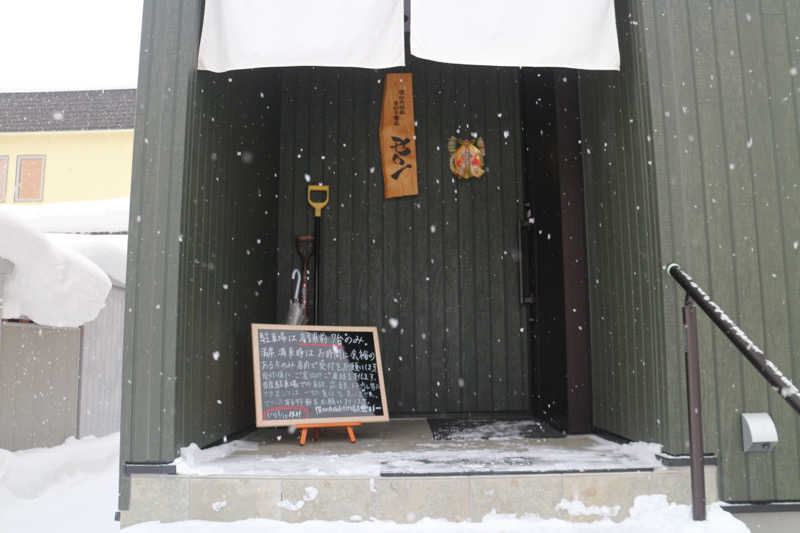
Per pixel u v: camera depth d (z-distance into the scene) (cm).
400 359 566
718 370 318
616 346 402
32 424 541
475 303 574
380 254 577
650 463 319
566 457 342
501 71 602
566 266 464
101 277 467
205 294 368
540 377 528
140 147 329
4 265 425
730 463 312
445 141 593
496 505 294
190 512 296
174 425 313
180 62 337
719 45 343
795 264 332
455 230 582
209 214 374
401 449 384
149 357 315
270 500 294
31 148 1254
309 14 338
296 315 502
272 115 550
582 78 470
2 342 503
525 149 580
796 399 225
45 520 396
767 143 338
